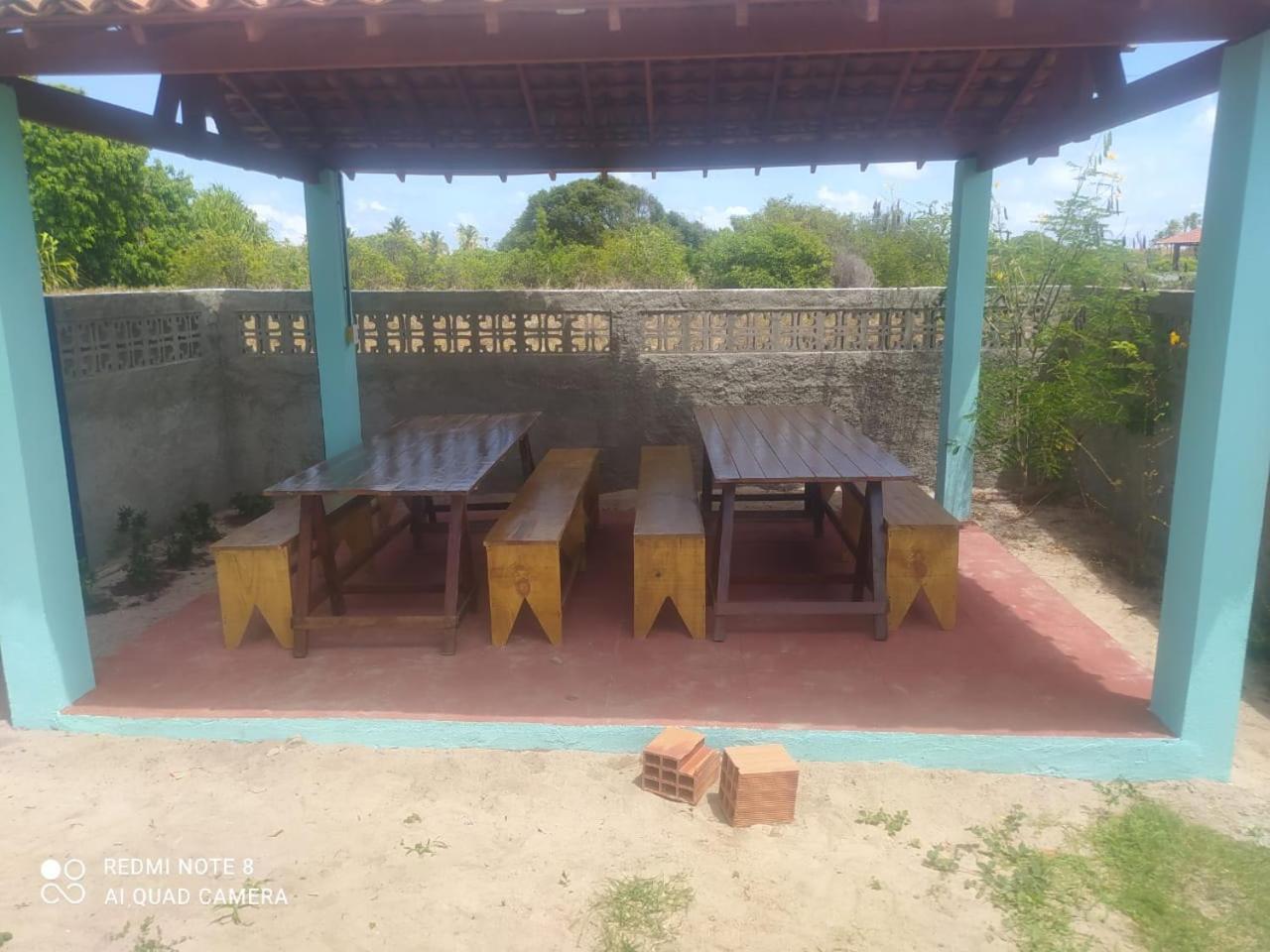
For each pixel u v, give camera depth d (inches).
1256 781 146.6
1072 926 113.6
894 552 191.2
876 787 143.3
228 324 309.0
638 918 114.6
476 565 242.2
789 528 274.8
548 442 314.2
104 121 166.4
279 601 187.0
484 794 142.0
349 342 268.2
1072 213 276.8
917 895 119.2
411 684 170.4
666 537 185.6
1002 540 267.0
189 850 128.7
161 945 111.1
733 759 136.8
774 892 119.6
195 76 194.9
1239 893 119.4
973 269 254.8
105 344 250.1
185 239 712.4
